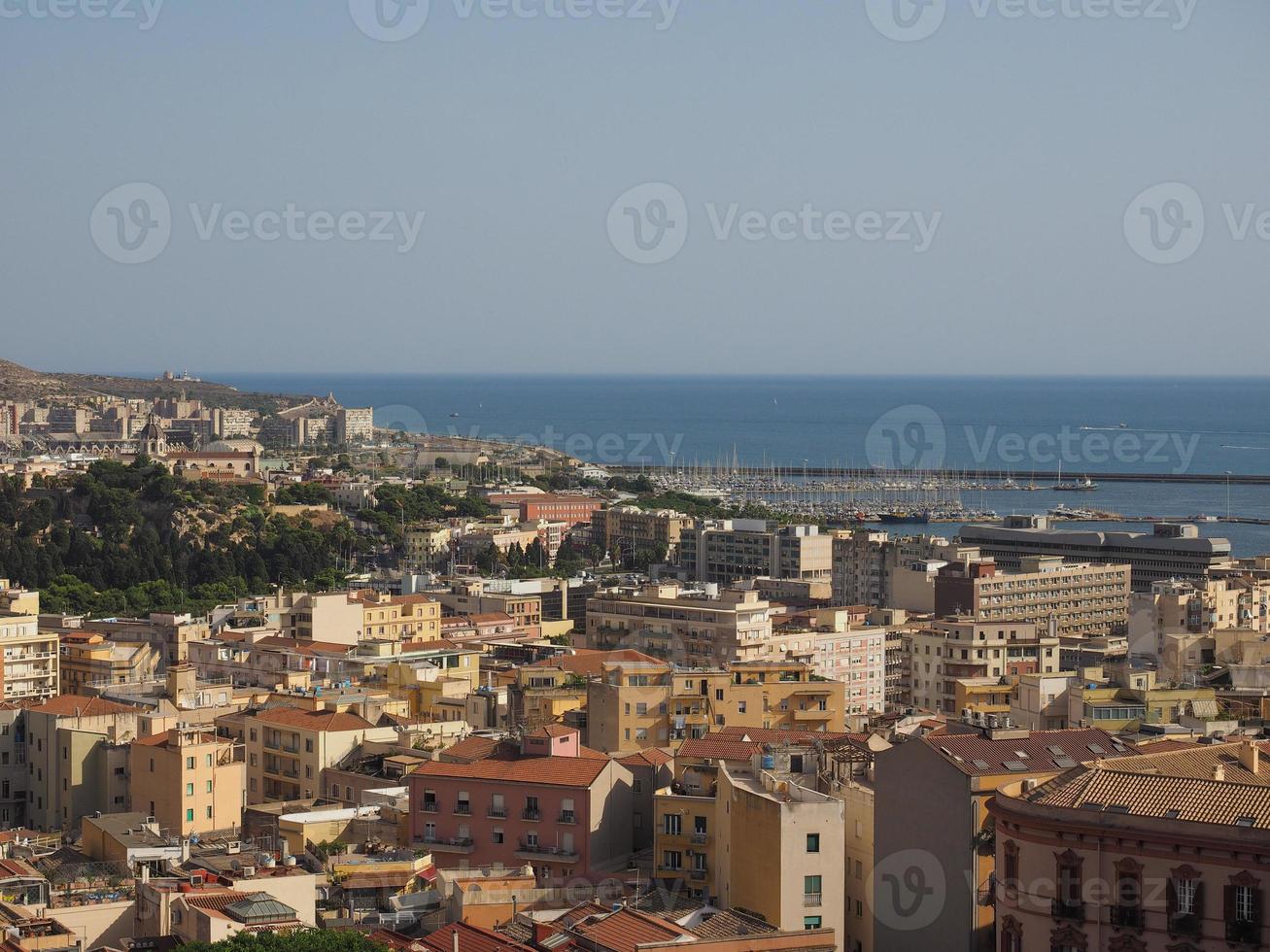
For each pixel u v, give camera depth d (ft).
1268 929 591.37
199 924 627.46
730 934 630.33
